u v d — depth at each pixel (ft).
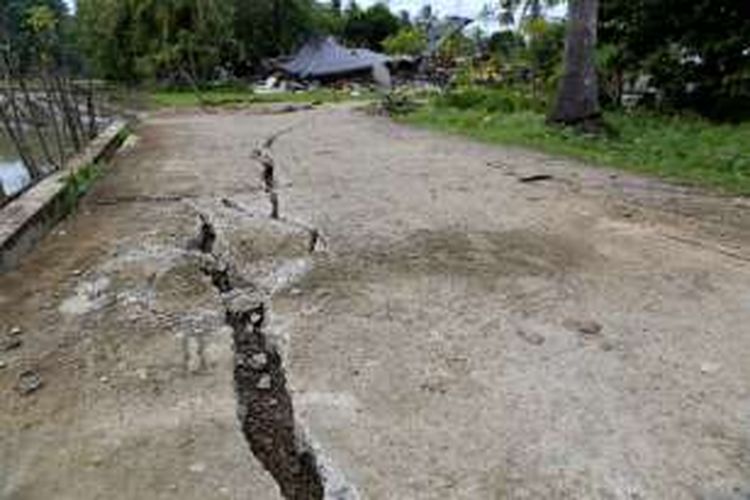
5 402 9.96
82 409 9.74
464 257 16.12
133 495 7.99
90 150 29.76
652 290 14.01
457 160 31.14
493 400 9.84
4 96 35.83
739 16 40.52
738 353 11.24
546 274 14.96
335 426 9.29
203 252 17.16
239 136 43.50
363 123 53.36
